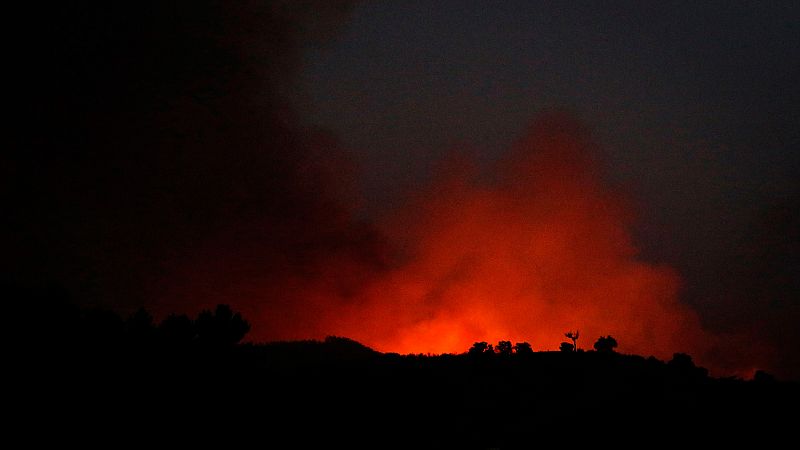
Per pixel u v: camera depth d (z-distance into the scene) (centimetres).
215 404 890
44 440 690
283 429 869
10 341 870
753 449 937
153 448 732
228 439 801
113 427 755
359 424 936
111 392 830
